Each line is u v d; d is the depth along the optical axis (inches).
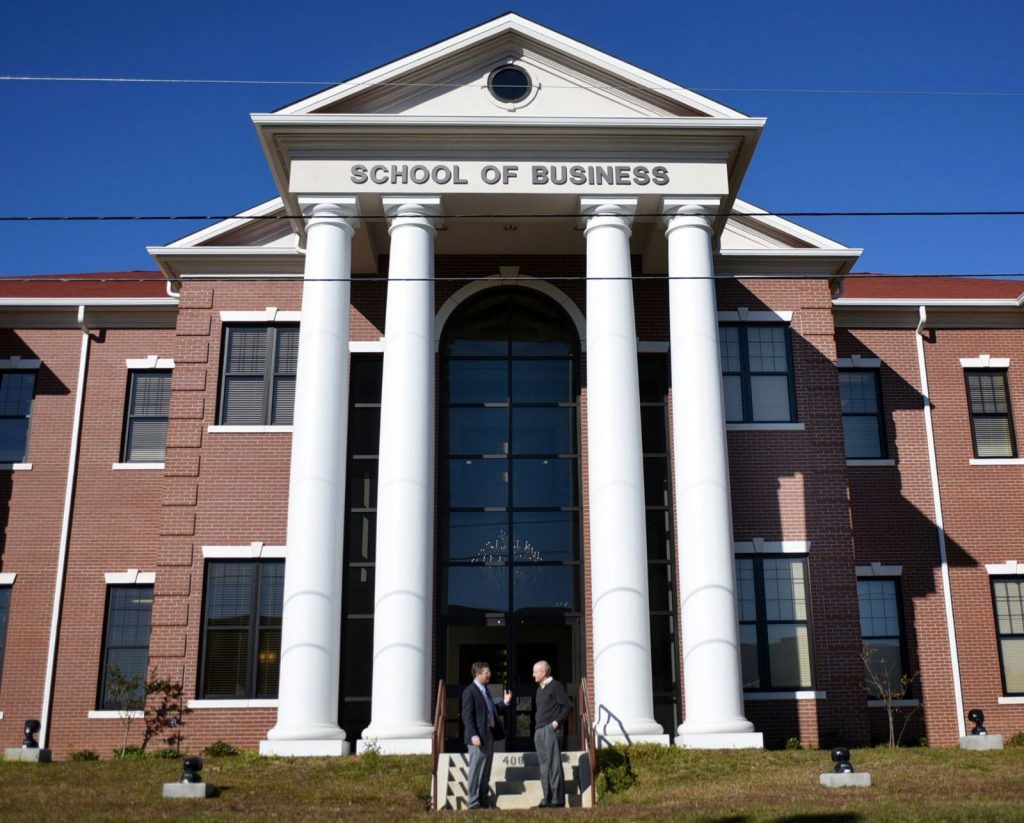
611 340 862.5
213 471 984.3
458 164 900.0
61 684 1038.4
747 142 914.7
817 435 1005.8
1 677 1044.5
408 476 826.8
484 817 588.7
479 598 971.3
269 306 1032.2
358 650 959.0
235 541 968.3
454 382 1030.4
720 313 1036.5
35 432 1109.1
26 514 1086.4
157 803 631.8
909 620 1091.9
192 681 936.3
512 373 1032.8
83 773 735.1
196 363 1014.4
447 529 989.8
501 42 925.2
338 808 625.3
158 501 1085.8
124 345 1132.5
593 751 690.2
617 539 819.4
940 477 1135.0
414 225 884.0
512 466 1009.5
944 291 1240.8
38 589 1067.3
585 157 908.6
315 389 853.2
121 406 1115.9
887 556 1107.3
